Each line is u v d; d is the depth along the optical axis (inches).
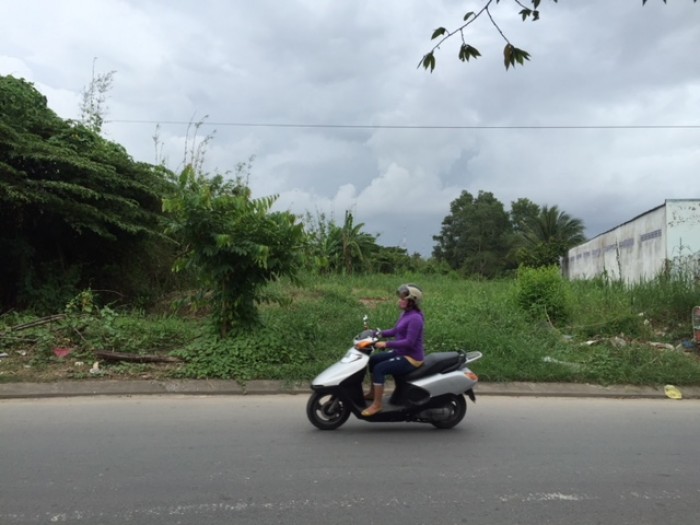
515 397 315.9
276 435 230.5
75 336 359.3
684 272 547.8
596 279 702.5
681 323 452.8
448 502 167.2
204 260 351.9
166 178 558.6
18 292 476.4
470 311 470.3
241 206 346.6
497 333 398.9
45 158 451.2
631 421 264.4
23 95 512.4
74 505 160.1
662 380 338.3
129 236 534.0
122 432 229.5
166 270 586.9
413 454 209.9
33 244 510.3
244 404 282.7
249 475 185.2
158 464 193.5
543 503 168.2
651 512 164.1
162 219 522.9
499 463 201.8
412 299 247.8
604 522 157.2
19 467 188.5
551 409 286.8
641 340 425.7
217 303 363.9
